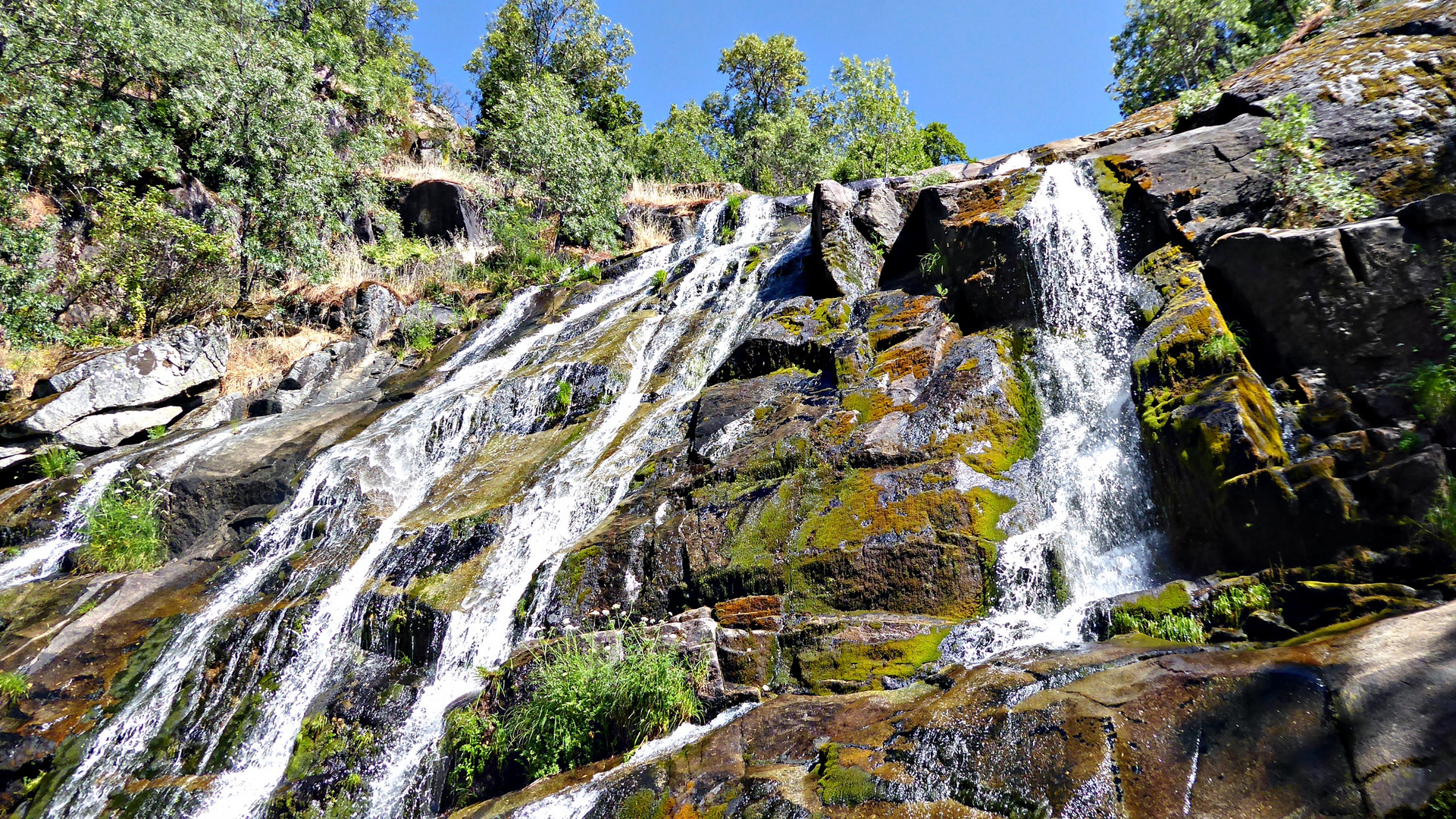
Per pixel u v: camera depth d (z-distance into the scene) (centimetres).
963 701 414
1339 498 440
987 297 789
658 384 1018
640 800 445
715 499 702
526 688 582
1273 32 1720
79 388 1206
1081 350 702
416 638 728
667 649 572
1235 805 301
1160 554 537
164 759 705
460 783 562
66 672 791
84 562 973
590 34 4028
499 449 1040
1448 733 280
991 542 566
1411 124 655
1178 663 384
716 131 3344
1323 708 317
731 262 1273
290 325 1556
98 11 1658
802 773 416
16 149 1488
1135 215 755
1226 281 618
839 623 551
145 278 1486
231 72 1723
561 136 2112
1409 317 515
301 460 1124
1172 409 561
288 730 689
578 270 1670
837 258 985
